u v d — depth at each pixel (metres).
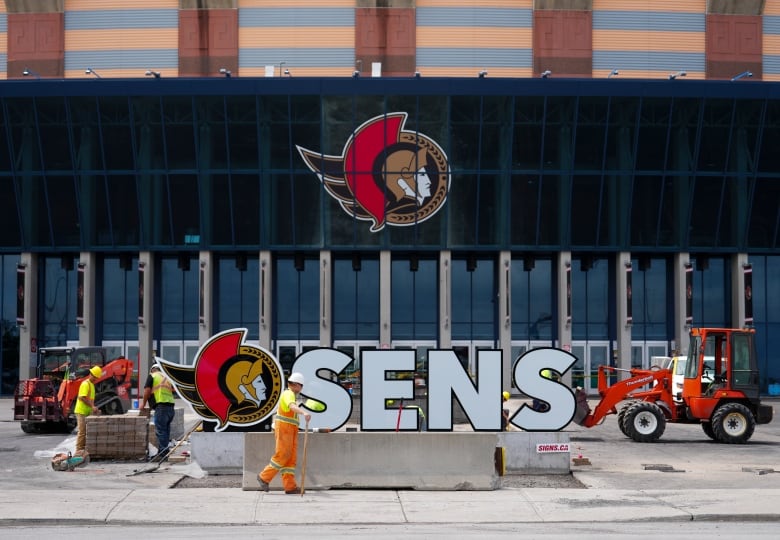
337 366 21.38
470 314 55.59
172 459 23.64
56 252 54.59
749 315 54.03
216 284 55.44
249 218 52.88
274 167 52.09
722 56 56.94
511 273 55.72
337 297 55.66
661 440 31.03
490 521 16.36
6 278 55.66
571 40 56.12
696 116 51.94
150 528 15.73
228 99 51.22
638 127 51.94
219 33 56.03
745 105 51.84
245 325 55.38
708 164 52.59
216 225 52.97
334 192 52.44
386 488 19.36
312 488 19.30
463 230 53.03
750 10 56.59
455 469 19.47
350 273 55.72
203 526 15.98
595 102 51.50
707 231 53.53
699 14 57.00
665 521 16.52
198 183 52.38
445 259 53.53
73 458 22.50
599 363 55.31
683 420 31.31
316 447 19.50
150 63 56.16
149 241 53.28
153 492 18.89
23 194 52.78
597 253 55.16
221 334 22.05
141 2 56.31
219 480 21.06
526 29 56.25
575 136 51.94
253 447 19.41
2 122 51.69
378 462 19.45
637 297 55.88
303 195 52.59
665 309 55.91
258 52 56.00
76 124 51.72
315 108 51.50
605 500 18.16
